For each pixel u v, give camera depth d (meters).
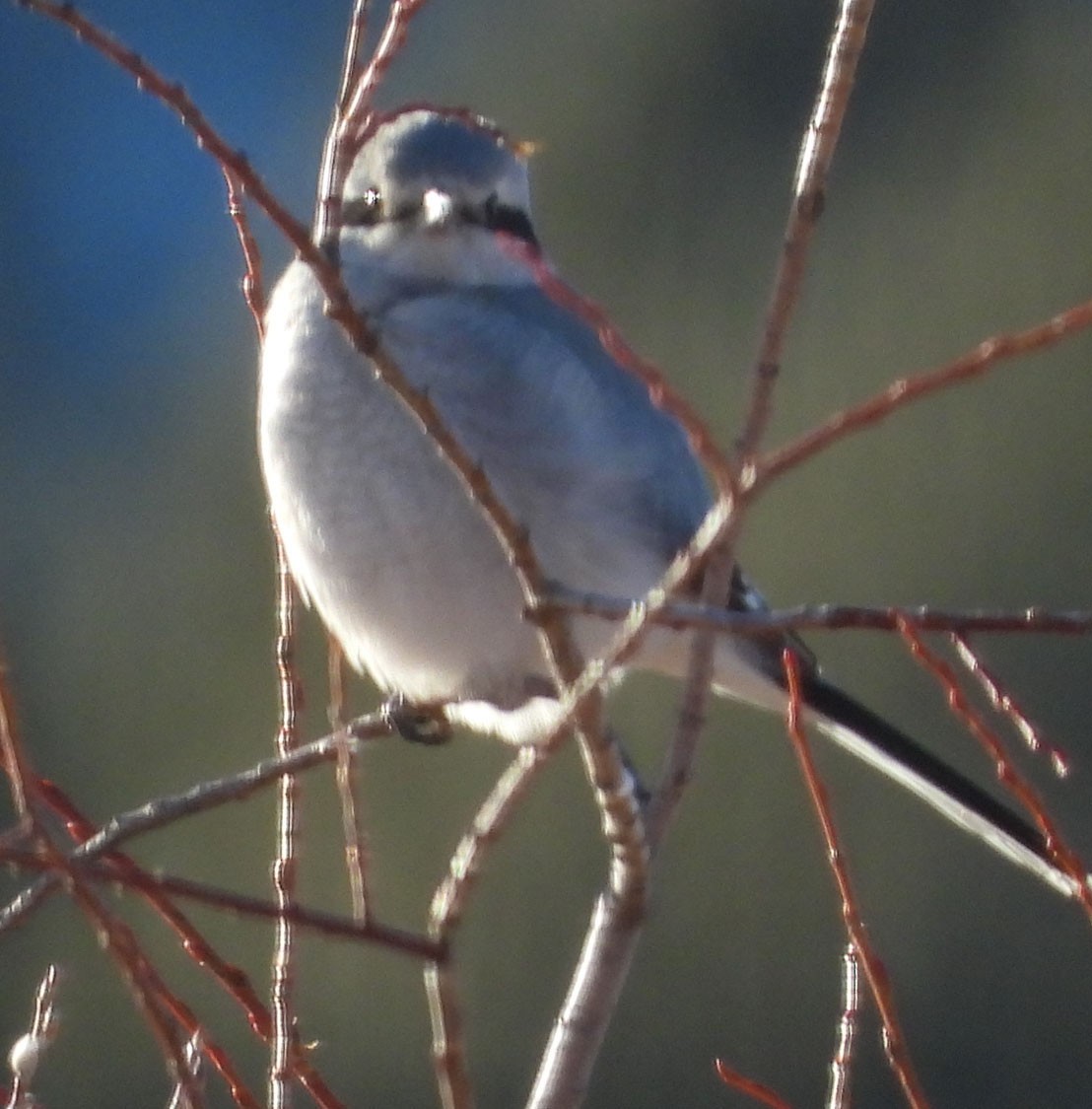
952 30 14.53
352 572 6.25
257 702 12.99
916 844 12.15
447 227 6.42
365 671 6.70
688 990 12.11
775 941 12.09
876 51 14.63
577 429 6.22
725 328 14.26
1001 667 12.35
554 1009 11.84
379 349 3.70
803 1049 11.98
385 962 11.84
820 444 3.45
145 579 13.56
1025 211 13.98
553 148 14.88
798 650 6.50
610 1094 12.10
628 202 14.71
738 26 14.77
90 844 4.24
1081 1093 11.80
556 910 11.91
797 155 14.52
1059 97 14.20
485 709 6.64
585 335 6.46
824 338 13.98
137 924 11.75
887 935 12.12
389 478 6.11
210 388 14.31
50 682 13.47
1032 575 12.89
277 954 4.52
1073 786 12.14
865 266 14.10
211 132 3.63
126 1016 11.62
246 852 12.30
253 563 13.48
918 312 13.91
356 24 4.62
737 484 3.54
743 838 12.23
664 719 12.05
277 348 6.28
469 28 15.20
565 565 6.20
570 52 15.02
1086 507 12.98
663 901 12.27
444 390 6.12
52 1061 11.59
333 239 3.91
